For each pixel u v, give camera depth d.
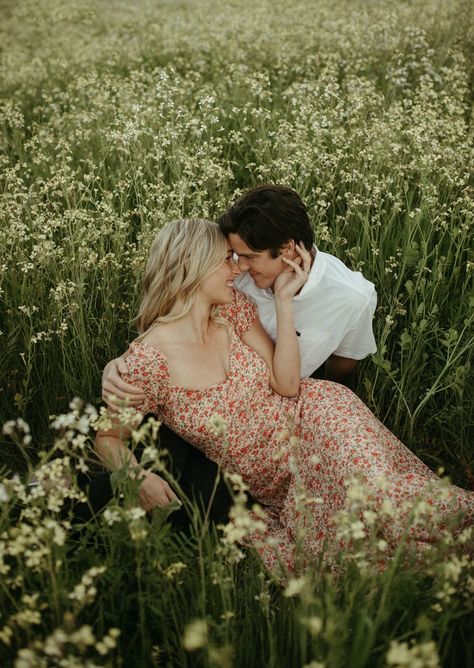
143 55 7.67
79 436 1.95
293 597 2.07
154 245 2.56
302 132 4.38
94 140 5.15
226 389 2.55
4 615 1.90
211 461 2.67
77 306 3.16
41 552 1.75
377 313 3.49
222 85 5.78
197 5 10.34
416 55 6.36
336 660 1.49
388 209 4.07
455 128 4.62
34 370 3.27
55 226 3.62
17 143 5.24
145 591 1.95
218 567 1.92
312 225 3.77
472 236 3.85
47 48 8.47
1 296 3.50
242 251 2.68
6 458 3.00
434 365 3.31
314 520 2.49
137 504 1.93
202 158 4.31
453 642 1.98
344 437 2.47
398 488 2.26
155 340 2.53
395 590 1.80
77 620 1.99
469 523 2.20
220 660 1.46
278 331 2.71
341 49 6.95
